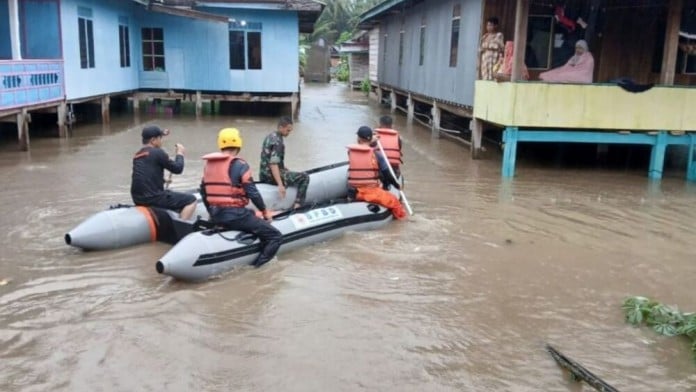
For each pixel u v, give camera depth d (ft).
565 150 41.24
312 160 36.32
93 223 19.45
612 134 32.96
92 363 13.05
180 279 17.21
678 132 32.81
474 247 21.04
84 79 47.16
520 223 24.08
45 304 15.76
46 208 24.23
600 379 12.90
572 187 30.66
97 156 35.96
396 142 25.48
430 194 28.53
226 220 18.49
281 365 13.17
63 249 19.74
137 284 17.16
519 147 41.78
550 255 20.45
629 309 16.03
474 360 13.65
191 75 60.80
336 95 95.86
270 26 60.13
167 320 15.03
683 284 18.22
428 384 12.65
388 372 13.04
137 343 13.91
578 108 32.14
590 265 19.62
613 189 30.45
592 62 35.17
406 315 15.72
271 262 18.94
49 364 12.98
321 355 13.61
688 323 15.03
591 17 38.50
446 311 16.03
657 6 38.17
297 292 16.87
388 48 73.46
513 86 31.76
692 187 31.19
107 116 52.65
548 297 17.10
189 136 45.55
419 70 56.03
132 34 59.41
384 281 17.84
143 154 20.59
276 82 61.05
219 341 14.10
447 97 45.88
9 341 13.88
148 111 63.31
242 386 12.37
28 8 42.78
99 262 18.70
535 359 13.76
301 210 21.27
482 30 37.83
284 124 23.13
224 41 60.03
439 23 48.39
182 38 60.29
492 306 16.42
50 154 36.40
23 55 43.34
